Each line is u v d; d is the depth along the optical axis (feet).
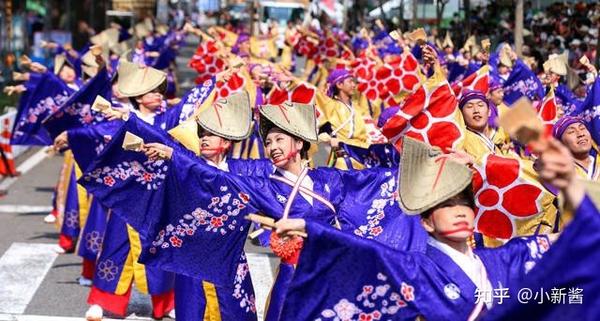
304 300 16.81
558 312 13.35
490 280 16.53
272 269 34.40
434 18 88.94
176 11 195.93
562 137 25.54
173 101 31.78
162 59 69.31
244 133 23.72
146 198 24.45
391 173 22.41
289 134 21.58
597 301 12.97
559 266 13.17
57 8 101.91
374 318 16.60
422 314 16.21
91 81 33.22
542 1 77.56
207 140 23.65
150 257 22.24
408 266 16.33
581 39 61.46
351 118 38.01
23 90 39.14
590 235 12.89
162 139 23.91
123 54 42.47
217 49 50.08
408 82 45.52
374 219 22.12
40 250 36.65
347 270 16.49
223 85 37.65
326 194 21.86
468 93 26.99
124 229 27.35
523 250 16.98
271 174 22.26
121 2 120.78
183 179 21.62
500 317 13.88
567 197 12.95
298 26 83.97
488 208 22.77
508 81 40.37
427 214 16.61
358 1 127.54
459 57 43.52
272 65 45.19
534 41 65.41
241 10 203.31
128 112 24.99
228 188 21.56
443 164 16.48
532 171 22.48
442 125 26.27
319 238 16.40
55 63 41.22
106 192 24.49
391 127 26.63
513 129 12.86
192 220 21.93
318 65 79.82
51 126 33.40
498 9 73.56
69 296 30.66
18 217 42.75
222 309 23.02
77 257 35.76
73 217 35.60
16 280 32.45
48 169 56.59
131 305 29.81
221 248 22.12
